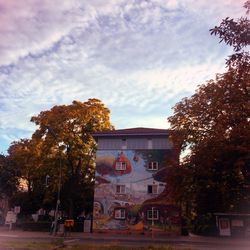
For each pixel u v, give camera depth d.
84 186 56.91
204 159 28.08
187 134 37.12
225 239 39.22
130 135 50.66
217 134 28.02
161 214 46.88
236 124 27.59
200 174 29.23
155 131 50.31
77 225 52.38
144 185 48.69
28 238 35.12
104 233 47.53
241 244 32.72
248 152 25.69
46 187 57.72
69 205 55.69
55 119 54.22
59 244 24.25
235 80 27.80
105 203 48.94
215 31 9.97
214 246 29.69
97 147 51.34
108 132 51.34
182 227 46.78
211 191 31.98
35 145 55.78
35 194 63.00
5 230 49.78
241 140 26.55
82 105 55.47
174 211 46.44
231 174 28.02
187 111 38.44
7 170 66.19
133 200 48.38
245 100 27.80
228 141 27.00
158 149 49.72
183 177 32.91
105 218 48.38
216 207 37.06
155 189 48.22
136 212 47.81
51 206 60.59
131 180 49.19
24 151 61.50
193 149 32.09
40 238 35.47
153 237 41.09
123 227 47.62
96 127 55.72
